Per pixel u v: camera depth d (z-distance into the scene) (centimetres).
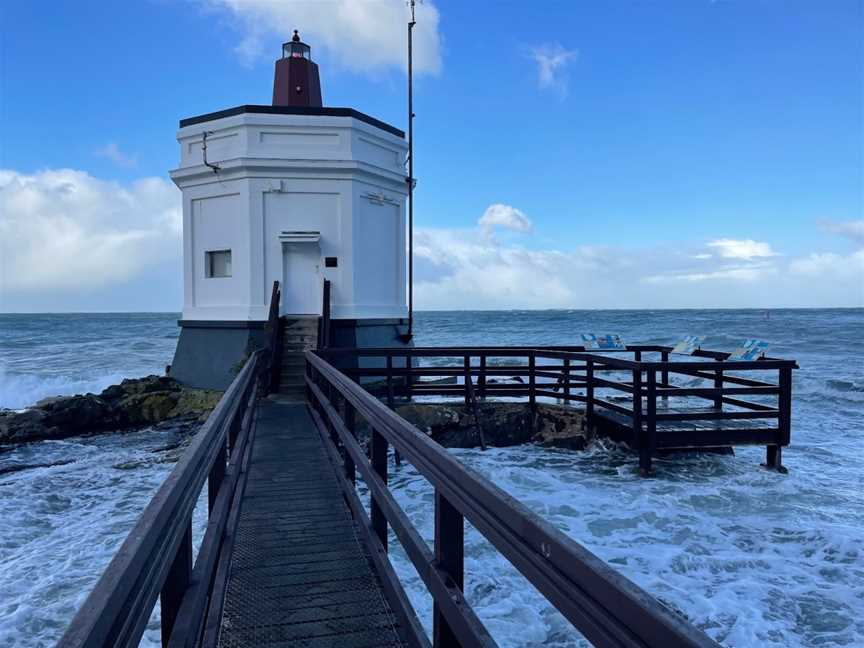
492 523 180
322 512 516
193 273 1647
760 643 449
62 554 650
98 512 806
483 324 6975
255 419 966
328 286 1490
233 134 1567
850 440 1177
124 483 953
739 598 522
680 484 870
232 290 1580
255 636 317
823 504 779
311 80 1905
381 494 349
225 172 1554
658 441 917
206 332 1605
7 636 477
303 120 1557
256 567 403
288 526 482
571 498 808
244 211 1544
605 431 1070
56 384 2170
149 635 459
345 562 412
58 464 1084
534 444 1132
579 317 8869
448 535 231
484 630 191
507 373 1173
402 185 1761
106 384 2152
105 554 648
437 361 2811
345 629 324
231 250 1581
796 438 1197
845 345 3306
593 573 129
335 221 1580
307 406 1118
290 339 1498
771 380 1912
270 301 1546
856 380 1881
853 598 519
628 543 655
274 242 1551
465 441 1120
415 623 296
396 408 1141
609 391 1673
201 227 1636
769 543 652
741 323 5731
